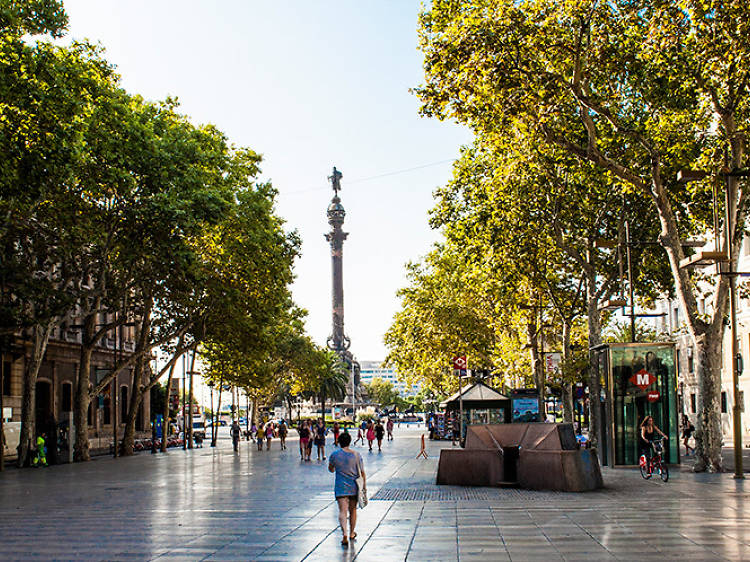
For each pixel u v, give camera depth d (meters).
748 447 43.09
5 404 45.25
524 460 21.47
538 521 14.81
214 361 63.06
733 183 24.42
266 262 44.50
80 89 28.50
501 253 37.78
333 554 11.73
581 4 22.45
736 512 15.71
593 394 36.53
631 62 24.64
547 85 23.78
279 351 78.00
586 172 32.28
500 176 34.62
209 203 34.81
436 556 11.41
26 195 27.50
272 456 45.91
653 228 37.69
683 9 22.06
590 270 36.38
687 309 26.03
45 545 12.95
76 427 43.94
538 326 48.50
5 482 28.36
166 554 11.90
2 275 33.72
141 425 69.62
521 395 48.38
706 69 24.02
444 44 22.95
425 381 77.62
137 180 33.72
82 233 34.97
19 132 25.39
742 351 54.75
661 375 28.12
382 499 19.23
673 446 27.83
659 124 27.64
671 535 12.88
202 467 35.56
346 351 127.06
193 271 37.09
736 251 25.86
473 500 18.67
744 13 21.47
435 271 58.16
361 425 58.41
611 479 23.62
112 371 46.22
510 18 22.67
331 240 127.88
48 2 27.03
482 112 24.33
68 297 35.22
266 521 15.51
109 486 25.41
